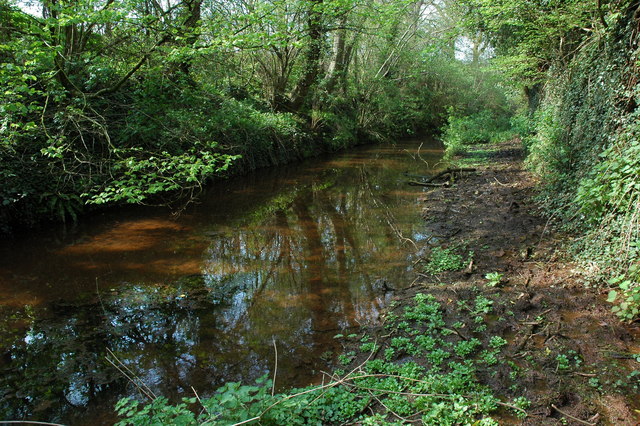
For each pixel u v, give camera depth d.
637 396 3.42
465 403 3.35
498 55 15.45
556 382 3.63
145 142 9.85
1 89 6.60
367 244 7.82
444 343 4.33
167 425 2.86
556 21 8.64
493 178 12.24
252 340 4.73
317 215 9.98
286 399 3.23
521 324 4.61
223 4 12.06
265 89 17.58
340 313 5.27
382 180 13.73
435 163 16.58
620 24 6.66
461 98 29.17
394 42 20.50
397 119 25.39
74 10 7.05
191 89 11.60
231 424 2.79
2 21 7.94
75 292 5.96
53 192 8.48
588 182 5.48
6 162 7.77
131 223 9.03
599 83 7.21
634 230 4.80
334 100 19.27
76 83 9.14
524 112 17.73
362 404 3.46
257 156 14.77
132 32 9.37
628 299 4.20
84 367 4.30
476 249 6.95
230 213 10.06
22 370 4.27
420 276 6.20
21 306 5.55
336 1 10.45
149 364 4.34
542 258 6.22
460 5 11.43
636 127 5.42
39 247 7.56
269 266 6.93
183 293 5.95
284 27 9.74
